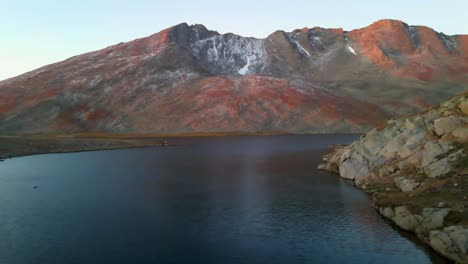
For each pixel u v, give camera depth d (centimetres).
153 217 3988
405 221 3453
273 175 6750
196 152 11406
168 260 2875
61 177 6531
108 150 12006
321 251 3022
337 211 4156
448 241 2820
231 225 3709
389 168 5250
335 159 7412
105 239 3319
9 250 3061
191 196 4991
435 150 4619
